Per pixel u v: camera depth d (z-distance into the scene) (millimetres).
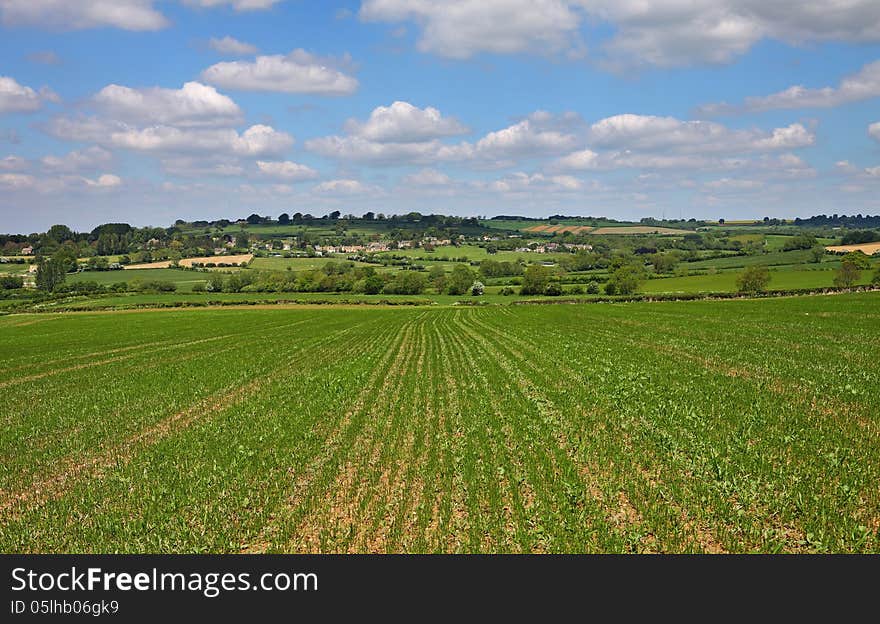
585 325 58000
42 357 47781
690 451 16016
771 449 15930
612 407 21703
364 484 14758
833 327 45562
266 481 15172
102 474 16438
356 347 47625
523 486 14133
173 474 16016
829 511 11969
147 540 12117
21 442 20453
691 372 28641
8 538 12406
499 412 21641
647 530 11750
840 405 20781
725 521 11836
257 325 74812
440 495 13797
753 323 51625
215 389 29578
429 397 25250
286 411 23531
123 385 31984
